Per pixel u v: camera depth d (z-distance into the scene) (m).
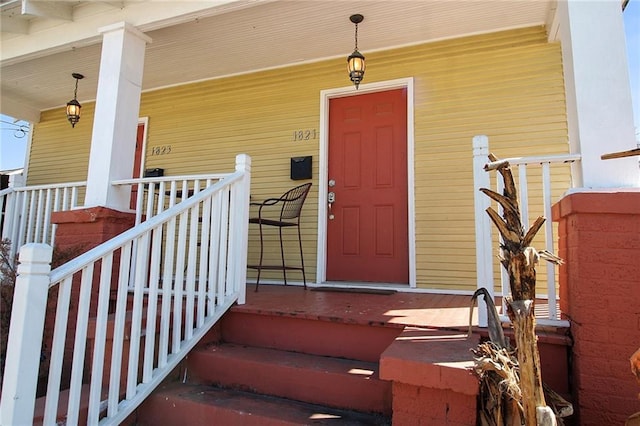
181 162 5.00
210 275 2.48
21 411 1.39
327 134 4.36
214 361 2.28
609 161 2.04
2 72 4.87
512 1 3.32
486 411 1.52
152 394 2.08
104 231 3.14
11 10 3.70
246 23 3.70
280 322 2.49
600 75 2.12
